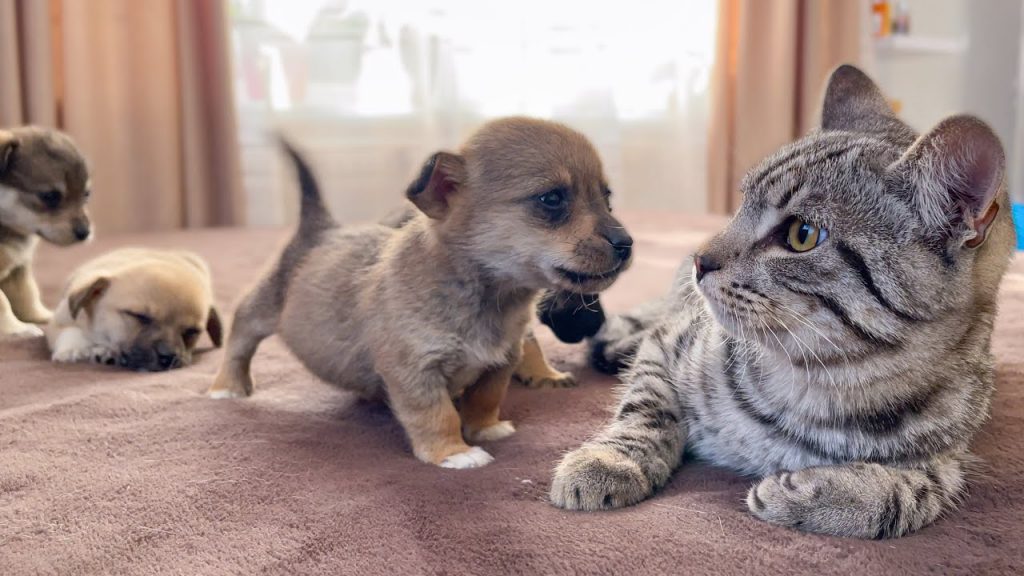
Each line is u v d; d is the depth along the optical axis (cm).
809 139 58
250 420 64
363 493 54
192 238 131
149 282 79
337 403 68
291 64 154
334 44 155
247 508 52
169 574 47
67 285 84
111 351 78
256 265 111
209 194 150
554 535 50
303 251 68
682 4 164
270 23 151
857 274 52
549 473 57
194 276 83
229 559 48
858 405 54
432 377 60
